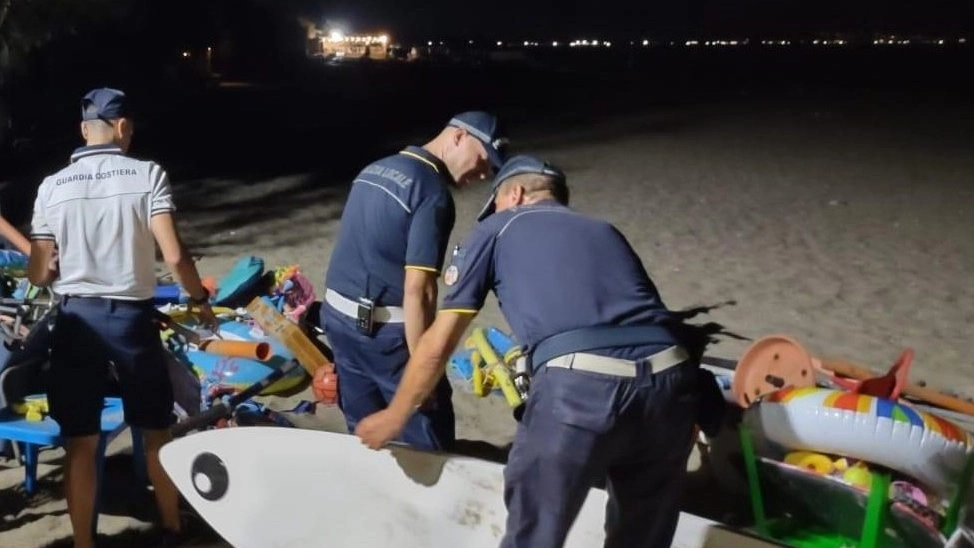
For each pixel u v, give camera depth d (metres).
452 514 3.35
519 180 2.98
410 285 3.40
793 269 8.82
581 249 2.74
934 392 5.13
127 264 3.56
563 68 56.72
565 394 2.62
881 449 3.38
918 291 8.11
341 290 3.63
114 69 26.56
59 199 3.54
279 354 5.46
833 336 6.90
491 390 5.56
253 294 6.03
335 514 3.55
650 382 2.65
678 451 2.80
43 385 4.17
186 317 5.28
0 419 4.07
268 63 45.50
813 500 3.65
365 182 3.57
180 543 4.00
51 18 17.59
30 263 3.64
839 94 32.62
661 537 2.92
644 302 2.73
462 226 10.56
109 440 4.27
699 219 11.23
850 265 9.01
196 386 4.35
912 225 10.89
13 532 4.11
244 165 16.19
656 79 44.78
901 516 3.48
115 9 24.05
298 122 23.77
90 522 3.72
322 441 3.53
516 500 2.70
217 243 9.73
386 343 3.58
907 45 150.00
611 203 12.30
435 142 3.61
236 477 3.68
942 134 20.11
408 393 2.88
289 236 10.04
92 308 3.55
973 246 9.84
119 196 3.54
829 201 12.41
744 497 4.21
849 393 3.54
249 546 3.72
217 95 33.06
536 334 2.70
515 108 27.67
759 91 34.78
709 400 2.88
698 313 7.43
